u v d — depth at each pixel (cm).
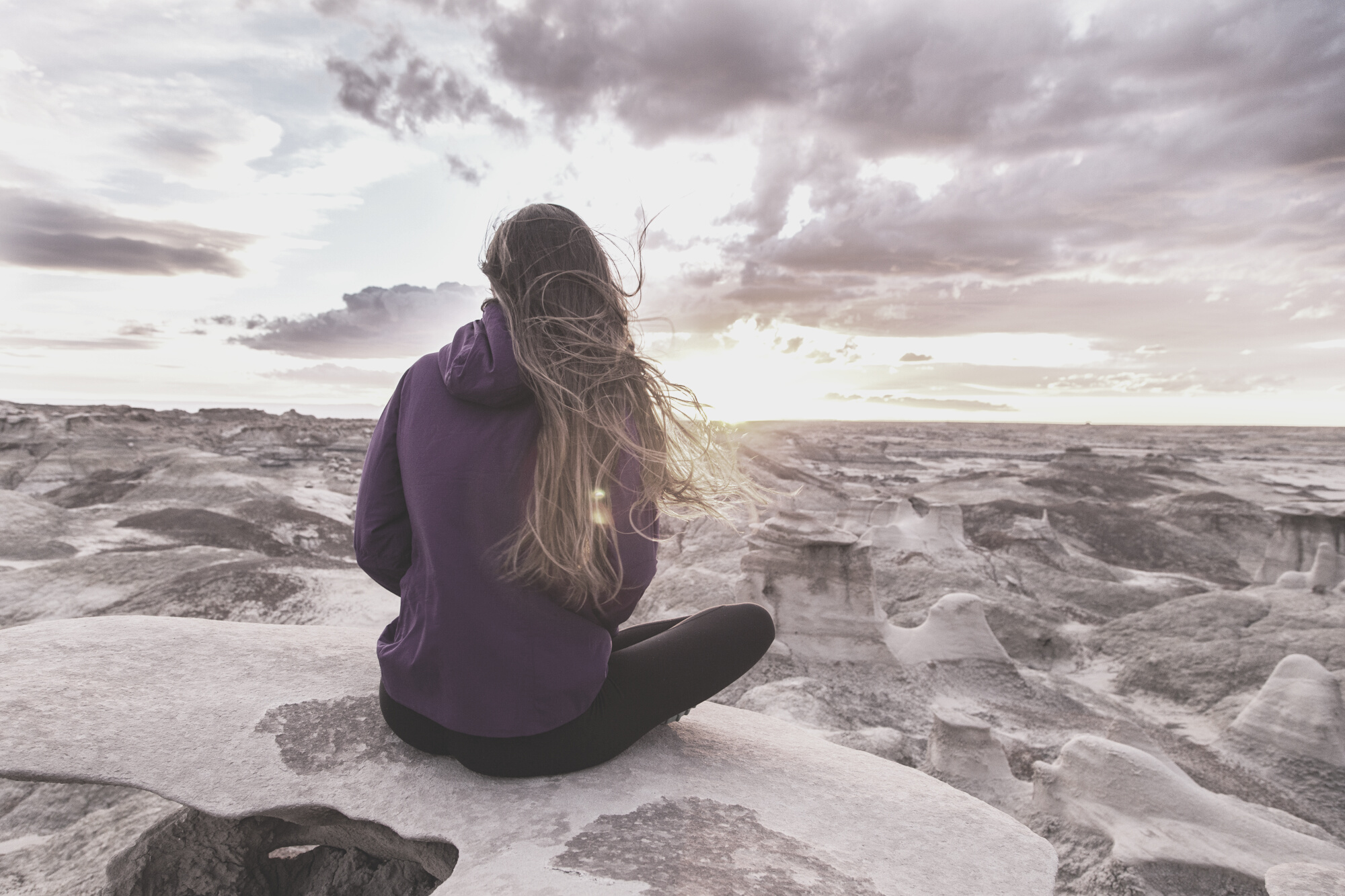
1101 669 1981
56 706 203
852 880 152
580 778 181
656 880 144
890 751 1120
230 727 202
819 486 4572
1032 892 154
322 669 245
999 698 1588
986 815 186
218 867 235
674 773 191
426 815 166
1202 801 777
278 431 9175
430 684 167
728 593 1939
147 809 343
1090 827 773
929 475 8912
